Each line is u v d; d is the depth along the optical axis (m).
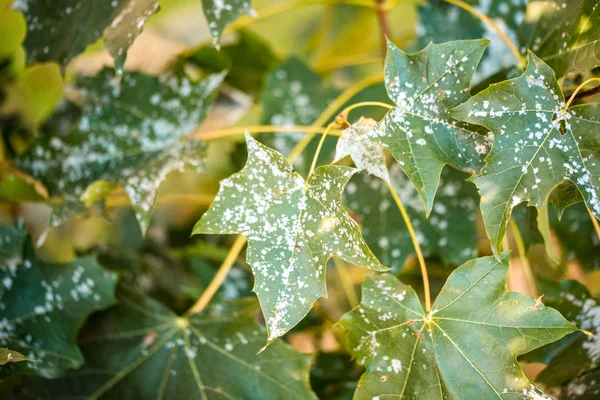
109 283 0.63
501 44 0.69
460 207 0.68
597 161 0.55
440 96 0.57
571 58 0.58
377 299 0.57
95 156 0.68
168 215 0.87
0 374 0.60
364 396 0.57
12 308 0.62
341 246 0.55
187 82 0.68
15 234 0.63
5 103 0.77
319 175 0.56
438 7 0.73
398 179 0.69
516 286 0.71
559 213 0.58
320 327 0.73
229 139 0.73
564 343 0.61
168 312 0.64
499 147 0.55
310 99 0.72
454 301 0.57
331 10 0.89
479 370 0.56
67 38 0.63
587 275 0.72
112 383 0.63
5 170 0.73
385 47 0.75
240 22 0.74
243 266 0.77
